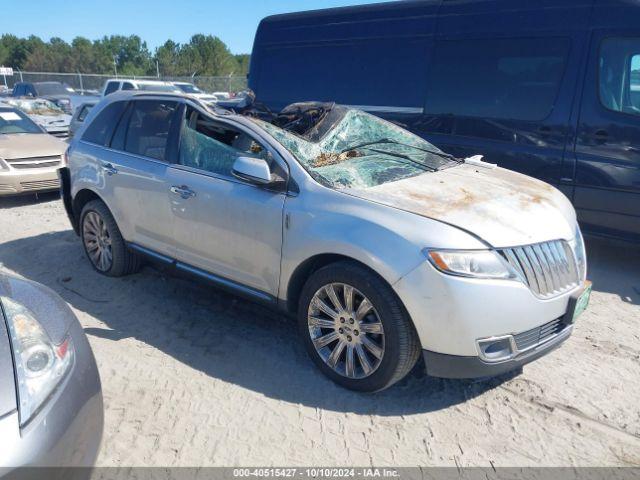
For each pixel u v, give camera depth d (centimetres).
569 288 320
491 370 293
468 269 282
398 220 300
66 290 473
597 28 510
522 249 299
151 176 423
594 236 536
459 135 593
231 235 370
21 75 3300
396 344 296
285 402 317
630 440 290
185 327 407
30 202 845
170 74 7769
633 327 416
